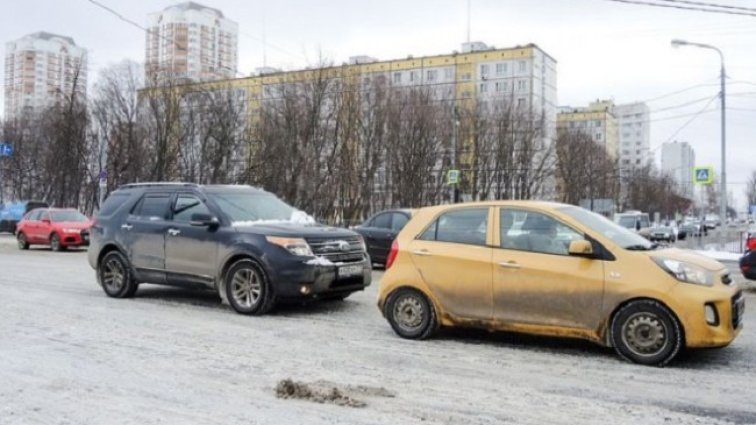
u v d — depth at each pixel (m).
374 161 45.06
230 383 5.27
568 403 4.78
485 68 73.00
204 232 9.07
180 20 40.03
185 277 9.26
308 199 41.88
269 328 7.67
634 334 5.96
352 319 8.31
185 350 6.45
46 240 21.89
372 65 76.38
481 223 6.91
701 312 5.71
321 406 4.68
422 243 7.16
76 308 9.03
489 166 50.12
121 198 10.48
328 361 6.04
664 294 5.81
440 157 47.88
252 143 43.88
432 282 6.96
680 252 6.34
